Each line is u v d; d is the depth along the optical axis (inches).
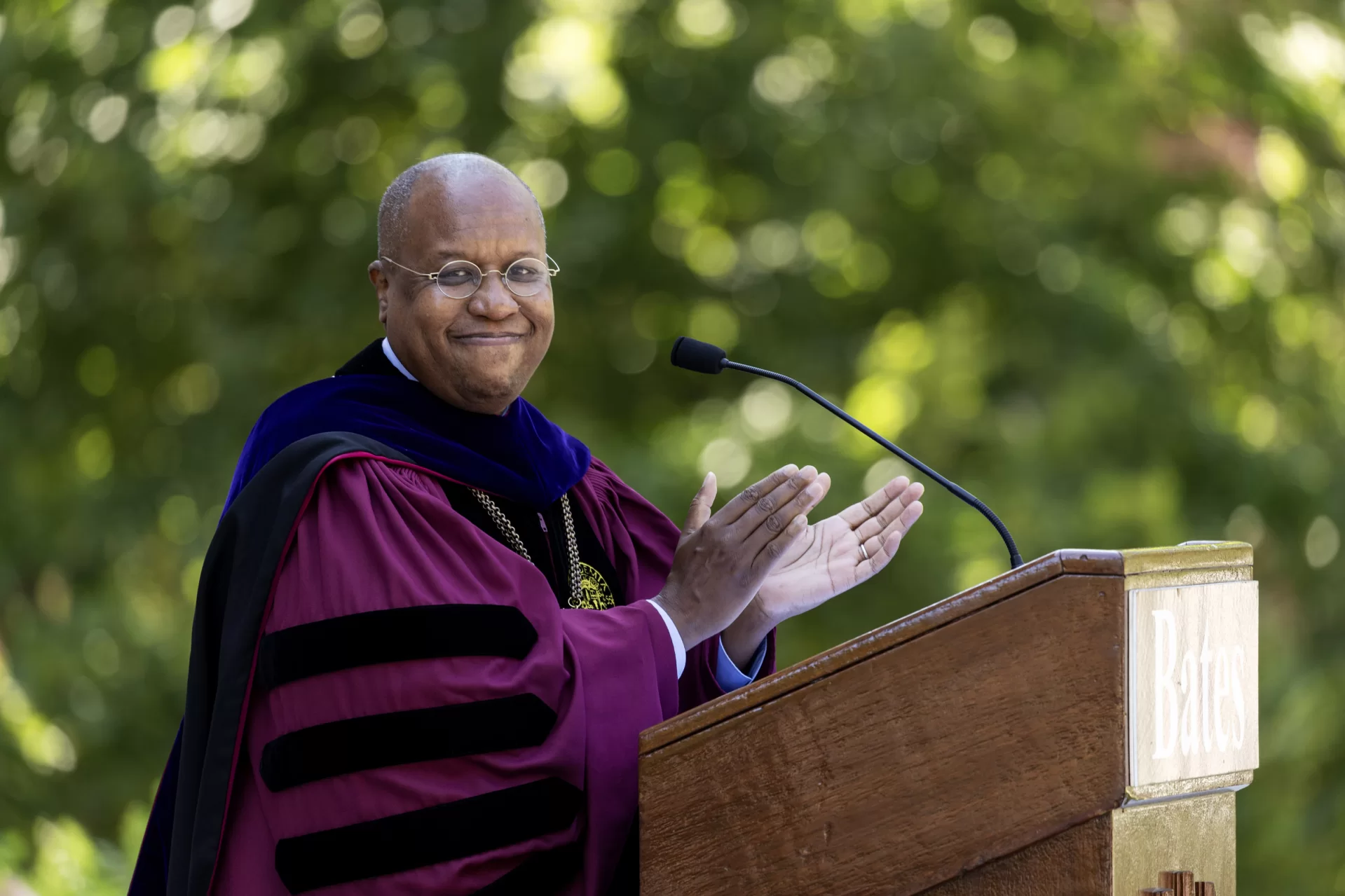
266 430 464.1
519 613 405.7
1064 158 1470.2
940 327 1492.4
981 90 1437.0
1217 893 331.9
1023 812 309.3
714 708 345.1
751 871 338.6
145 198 1371.8
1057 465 1401.3
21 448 1455.5
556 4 1417.3
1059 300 1456.7
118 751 1321.4
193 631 432.5
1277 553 1488.7
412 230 457.7
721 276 1481.3
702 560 429.1
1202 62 1539.1
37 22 1492.4
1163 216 1507.1
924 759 320.8
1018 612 312.0
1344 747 1368.1
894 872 322.7
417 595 396.8
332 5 1418.6
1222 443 1459.2
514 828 390.9
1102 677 302.4
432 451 457.4
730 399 1472.7
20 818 1035.3
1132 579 303.7
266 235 1406.3
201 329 1385.3
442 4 1408.7
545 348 467.2
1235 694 323.6
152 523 1408.7
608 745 403.9
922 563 1328.7
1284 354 1558.8
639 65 1438.2
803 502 424.2
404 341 463.8
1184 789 310.2
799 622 1341.0
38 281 1416.1
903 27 1451.8
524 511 476.1
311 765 390.6
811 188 1407.5
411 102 1421.0
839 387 1449.3
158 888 471.8
